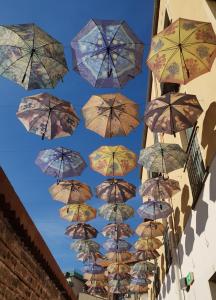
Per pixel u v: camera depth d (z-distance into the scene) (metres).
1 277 4.00
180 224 8.72
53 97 6.07
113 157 7.73
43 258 5.38
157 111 6.05
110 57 4.87
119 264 13.64
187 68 5.01
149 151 7.34
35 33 4.75
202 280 6.64
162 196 8.15
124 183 8.62
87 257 12.21
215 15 5.50
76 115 6.24
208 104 5.92
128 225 10.63
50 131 6.24
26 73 4.95
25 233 4.49
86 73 5.00
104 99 6.04
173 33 4.87
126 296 26.36
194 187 7.22
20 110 6.24
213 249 5.91
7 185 3.76
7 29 4.77
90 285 16.97
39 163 8.20
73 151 8.02
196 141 6.89
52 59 4.86
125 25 4.80
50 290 6.39
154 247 10.96
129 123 6.25
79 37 4.85
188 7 7.01
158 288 14.47
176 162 7.30
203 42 4.90
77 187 8.73
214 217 5.79
